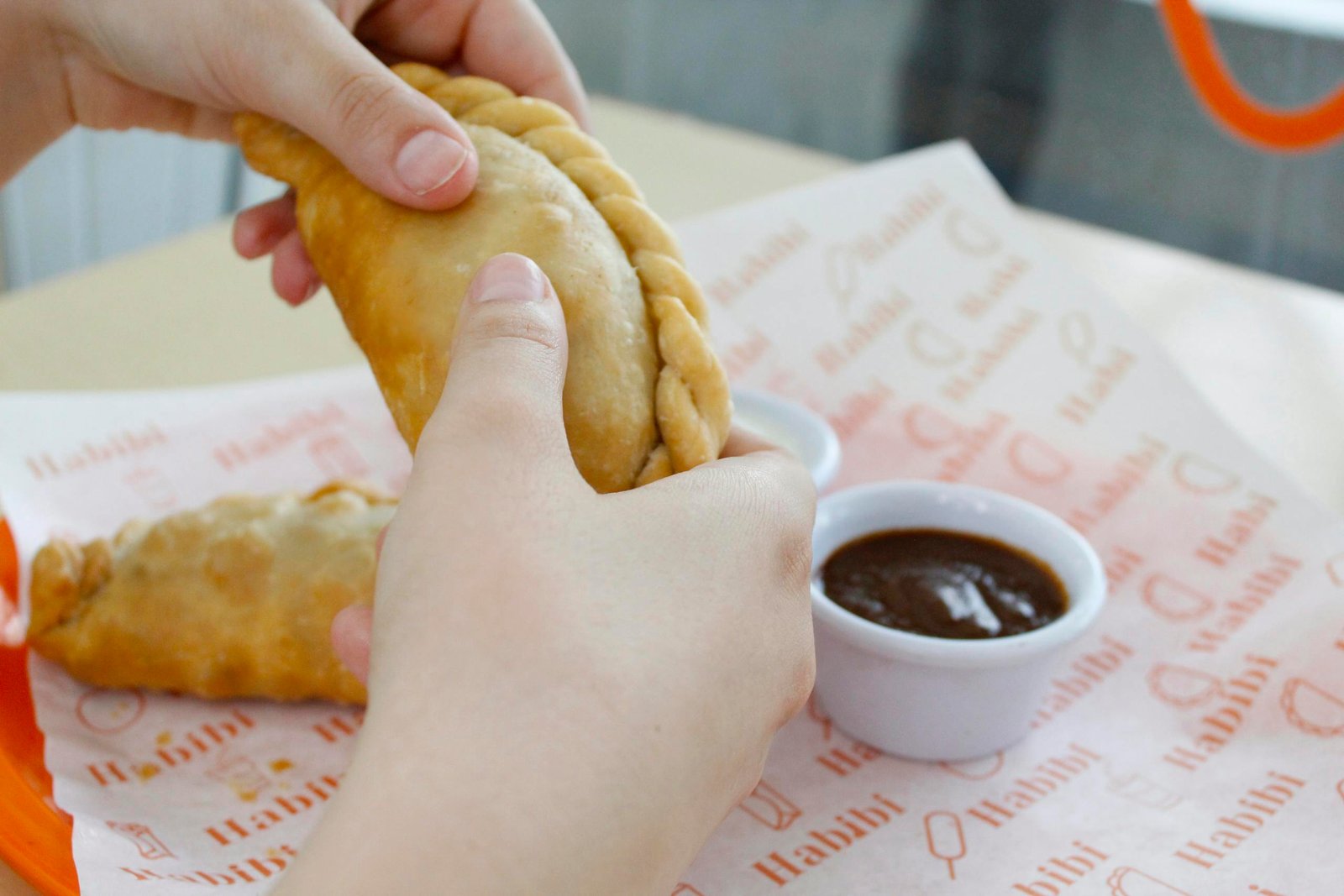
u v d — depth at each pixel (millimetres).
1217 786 454
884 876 432
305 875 334
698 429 407
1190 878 427
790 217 657
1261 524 533
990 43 1149
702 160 835
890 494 511
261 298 685
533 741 345
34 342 628
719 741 365
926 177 667
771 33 1282
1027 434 579
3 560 507
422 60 515
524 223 412
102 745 471
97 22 479
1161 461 561
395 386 412
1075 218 1163
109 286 688
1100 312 608
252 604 482
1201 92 570
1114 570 530
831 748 477
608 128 876
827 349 612
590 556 363
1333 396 604
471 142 426
